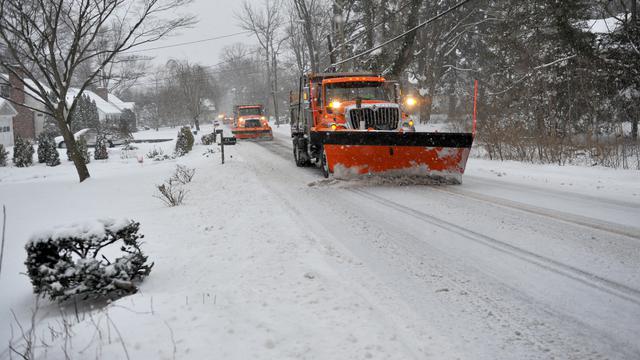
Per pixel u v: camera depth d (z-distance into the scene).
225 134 33.69
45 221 8.81
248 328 3.60
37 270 4.55
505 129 17.56
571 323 3.67
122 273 4.60
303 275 4.84
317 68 37.53
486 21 38.62
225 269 5.20
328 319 3.76
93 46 15.85
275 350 3.26
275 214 7.94
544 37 23.06
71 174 18.50
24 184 14.90
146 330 3.57
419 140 10.51
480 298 4.20
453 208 8.13
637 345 3.30
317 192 10.16
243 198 9.66
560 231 6.39
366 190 10.25
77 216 9.03
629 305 3.96
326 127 12.23
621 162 13.77
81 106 49.00
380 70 28.61
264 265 5.23
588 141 15.31
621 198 8.84
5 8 13.06
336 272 4.93
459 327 3.63
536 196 9.22
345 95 13.14
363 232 6.64
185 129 25.73
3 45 13.69
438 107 51.78
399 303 4.10
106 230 4.75
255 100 93.88
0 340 3.92
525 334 3.50
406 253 5.60
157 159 21.86
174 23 14.57
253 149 23.83
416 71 40.41
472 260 5.28
